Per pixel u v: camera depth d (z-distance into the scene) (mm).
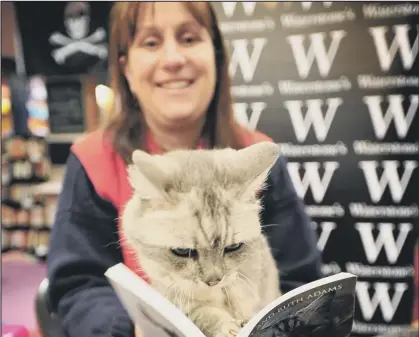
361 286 1496
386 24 1354
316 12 1370
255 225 835
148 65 1096
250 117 1435
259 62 1404
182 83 1104
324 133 1429
